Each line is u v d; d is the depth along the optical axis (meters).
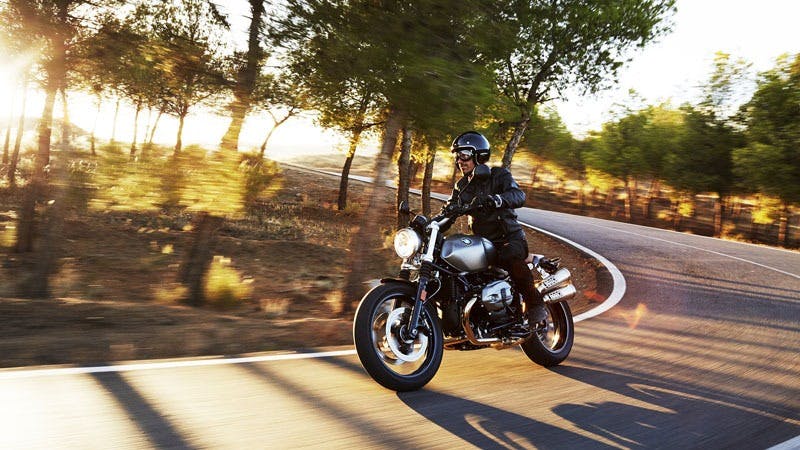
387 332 4.44
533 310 5.11
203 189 6.98
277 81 7.66
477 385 4.68
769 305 9.74
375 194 7.99
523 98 20.45
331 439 3.43
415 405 4.12
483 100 6.32
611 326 7.54
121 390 3.98
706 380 5.16
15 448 3.01
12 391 3.82
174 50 7.52
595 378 5.05
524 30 6.61
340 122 9.93
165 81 7.83
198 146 7.07
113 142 6.99
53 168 7.89
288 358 5.09
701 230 48.34
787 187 32.53
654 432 3.85
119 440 3.19
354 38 6.43
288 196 38.84
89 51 8.20
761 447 3.69
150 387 4.08
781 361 6.01
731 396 4.72
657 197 63.19
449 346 4.89
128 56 7.88
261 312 8.27
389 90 6.53
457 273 4.75
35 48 8.33
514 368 5.27
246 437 3.36
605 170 52.44
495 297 4.83
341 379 4.59
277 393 4.15
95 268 12.71
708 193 42.78
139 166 6.92
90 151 7.30
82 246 15.42
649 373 5.30
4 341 5.09
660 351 6.21
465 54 6.42
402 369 5.15
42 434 3.20
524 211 36.34
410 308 4.54
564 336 5.64
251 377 4.47
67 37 8.23
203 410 3.73
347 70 6.90
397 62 6.23
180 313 6.80
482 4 6.14
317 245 19.55
